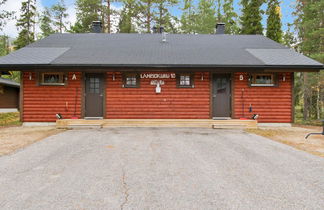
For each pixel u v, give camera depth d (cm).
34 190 313
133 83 1032
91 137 715
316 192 313
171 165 432
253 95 1017
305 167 425
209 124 946
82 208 262
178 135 761
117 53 1019
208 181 350
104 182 343
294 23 1973
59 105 1004
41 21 3481
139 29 2655
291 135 776
